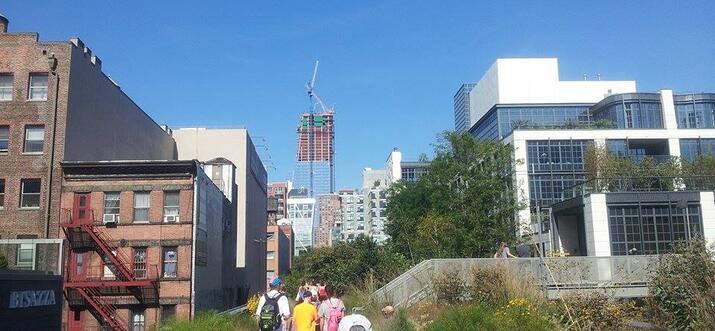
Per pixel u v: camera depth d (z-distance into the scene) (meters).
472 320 13.38
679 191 41.00
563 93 91.75
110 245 36.00
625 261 21.53
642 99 79.06
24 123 36.50
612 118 80.06
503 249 23.45
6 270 7.29
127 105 47.09
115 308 35.44
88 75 39.72
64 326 34.81
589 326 13.20
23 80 36.88
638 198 40.84
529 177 62.31
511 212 43.28
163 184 36.88
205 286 40.06
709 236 40.03
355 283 33.56
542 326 12.73
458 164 44.97
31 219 35.78
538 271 20.44
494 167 44.59
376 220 151.62
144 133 51.38
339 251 59.12
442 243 39.97
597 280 21.06
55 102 36.50
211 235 42.66
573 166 62.97
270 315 12.80
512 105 91.25
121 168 36.75
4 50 37.12
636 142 64.31
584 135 63.84
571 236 45.72
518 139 63.47
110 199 36.75
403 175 124.19
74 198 36.31
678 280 12.09
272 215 110.06
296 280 61.69
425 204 46.94
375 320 17.77
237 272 57.69
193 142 63.03
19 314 7.39
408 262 36.81
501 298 17.33
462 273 21.16
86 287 35.06
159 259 36.09
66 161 36.31
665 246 40.12
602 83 91.50
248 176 64.56
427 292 20.89
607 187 44.59
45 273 8.23
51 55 36.78
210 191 42.38
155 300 35.56
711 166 53.28
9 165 36.19
